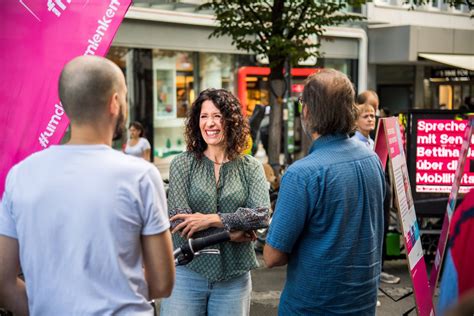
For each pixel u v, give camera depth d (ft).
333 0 32.04
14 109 10.35
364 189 8.93
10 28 10.27
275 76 32.73
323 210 8.65
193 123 11.29
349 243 8.79
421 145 22.56
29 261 6.91
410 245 11.95
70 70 6.98
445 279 7.77
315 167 8.66
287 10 30.99
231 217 10.61
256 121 35.40
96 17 10.21
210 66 50.96
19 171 7.01
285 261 8.95
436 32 58.65
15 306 7.25
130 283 6.90
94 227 6.76
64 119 10.30
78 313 6.75
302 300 8.93
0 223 7.06
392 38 59.36
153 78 47.14
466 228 7.88
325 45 58.85
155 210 7.02
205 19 48.55
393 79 67.41
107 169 6.87
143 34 45.75
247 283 11.30
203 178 11.12
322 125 8.90
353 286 8.90
